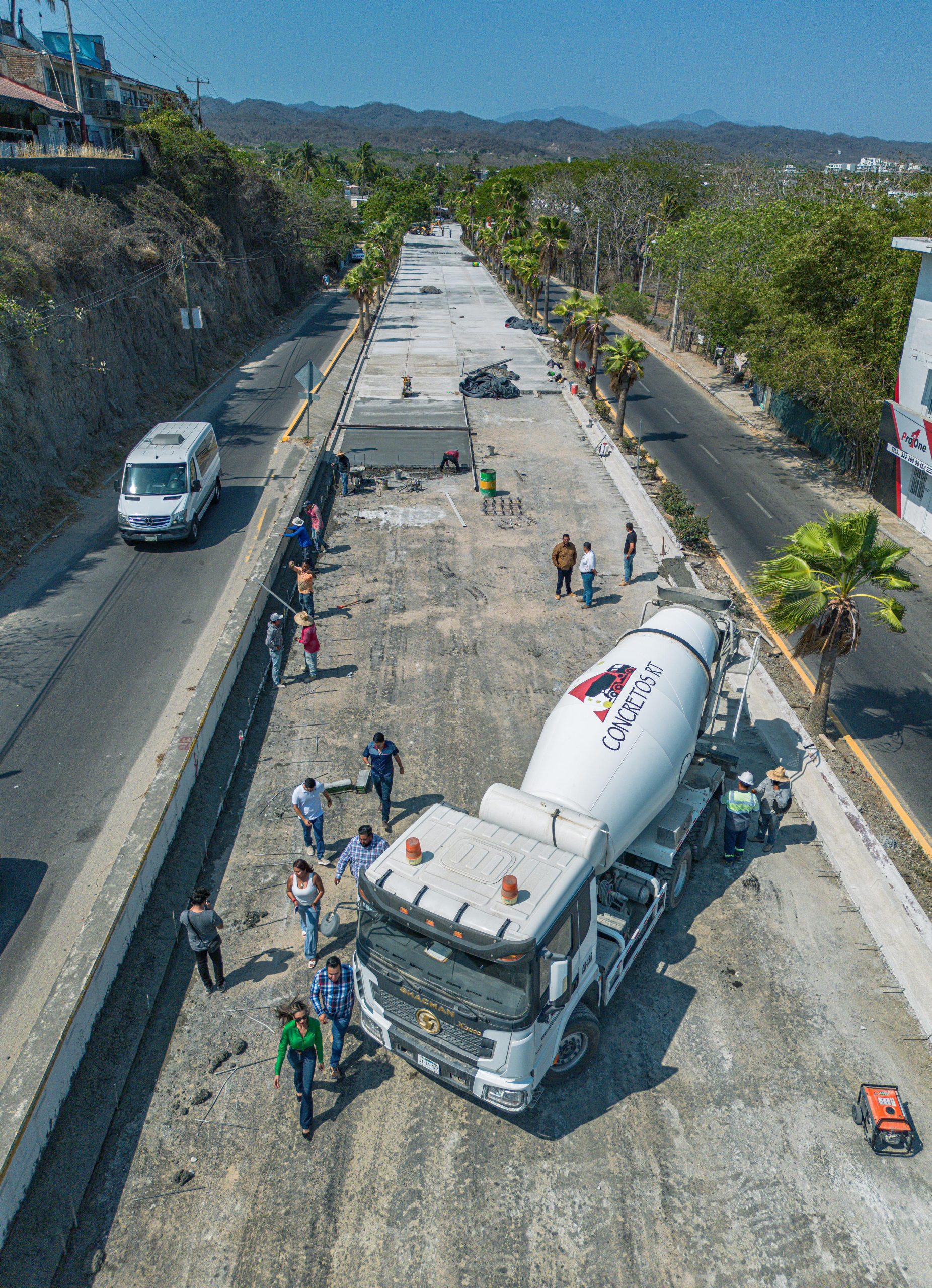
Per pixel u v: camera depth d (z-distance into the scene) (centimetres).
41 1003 962
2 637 1762
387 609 1916
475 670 1655
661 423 3841
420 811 1241
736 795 1122
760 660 1823
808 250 3028
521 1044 698
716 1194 748
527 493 2730
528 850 796
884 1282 684
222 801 1256
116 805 1280
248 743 1410
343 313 6481
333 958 817
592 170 9812
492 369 4338
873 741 1564
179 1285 672
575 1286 677
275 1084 825
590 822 862
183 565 2138
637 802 961
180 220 4578
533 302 6738
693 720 1084
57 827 1234
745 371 4653
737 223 4266
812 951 1021
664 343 5909
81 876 1145
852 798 1391
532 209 10556
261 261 6000
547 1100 831
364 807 1252
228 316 4938
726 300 4069
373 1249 701
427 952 731
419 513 2536
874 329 2905
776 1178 763
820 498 2928
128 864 1019
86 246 3241
